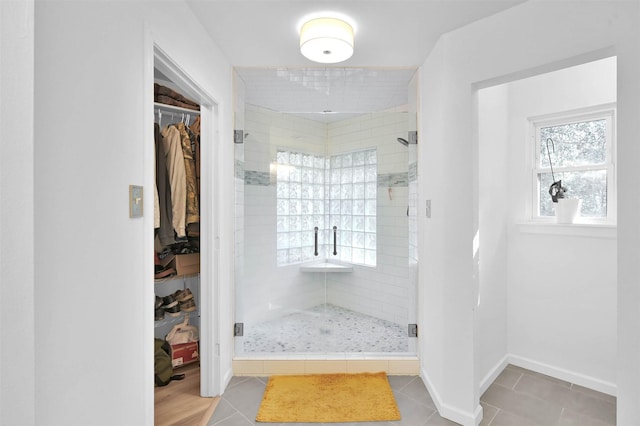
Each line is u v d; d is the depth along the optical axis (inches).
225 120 95.7
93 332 41.3
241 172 106.5
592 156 98.6
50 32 34.3
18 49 23.5
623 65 56.9
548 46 66.6
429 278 95.1
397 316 114.7
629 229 55.4
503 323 107.8
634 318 54.9
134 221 50.3
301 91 109.7
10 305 23.0
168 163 98.7
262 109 111.6
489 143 101.2
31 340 24.5
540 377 101.1
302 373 103.2
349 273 120.5
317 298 120.1
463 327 80.0
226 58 96.3
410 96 108.0
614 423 79.7
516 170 109.2
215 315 91.8
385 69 103.7
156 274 98.7
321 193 119.6
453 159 81.4
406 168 112.2
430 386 93.0
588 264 95.2
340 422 80.3
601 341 93.3
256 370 103.2
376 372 103.3
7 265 22.8
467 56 78.3
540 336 104.2
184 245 107.6
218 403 88.6
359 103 112.7
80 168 38.8
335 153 119.1
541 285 103.7
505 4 70.2
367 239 119.3
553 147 105.6
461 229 80.4
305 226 119.0
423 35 83.4
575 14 63.1
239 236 106.0
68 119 36.9
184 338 105.9
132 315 50.0
